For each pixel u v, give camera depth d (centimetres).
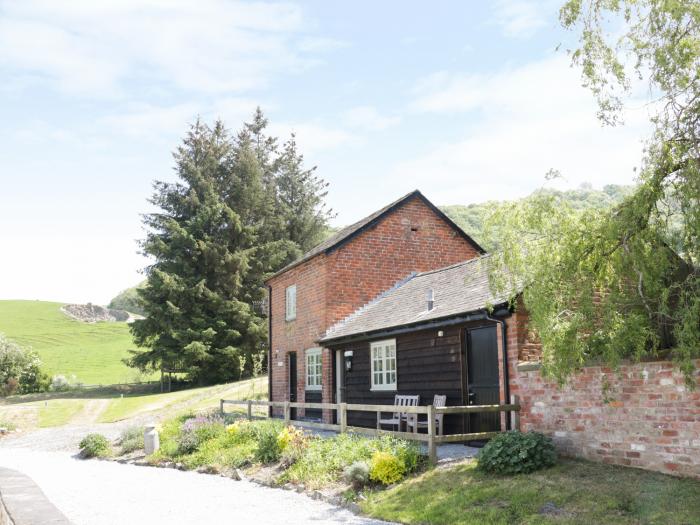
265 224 4631
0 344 4397
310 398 2188
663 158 754
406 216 2233
